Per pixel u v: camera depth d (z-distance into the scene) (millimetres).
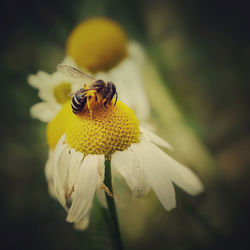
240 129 122
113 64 91
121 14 116
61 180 53
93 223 67
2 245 101
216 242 86
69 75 59
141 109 83
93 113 51
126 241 92
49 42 121
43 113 67
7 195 108
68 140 52
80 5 117
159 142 55
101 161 50
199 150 101
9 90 109
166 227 91
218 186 99
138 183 50
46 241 100
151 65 108
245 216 94
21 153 111
